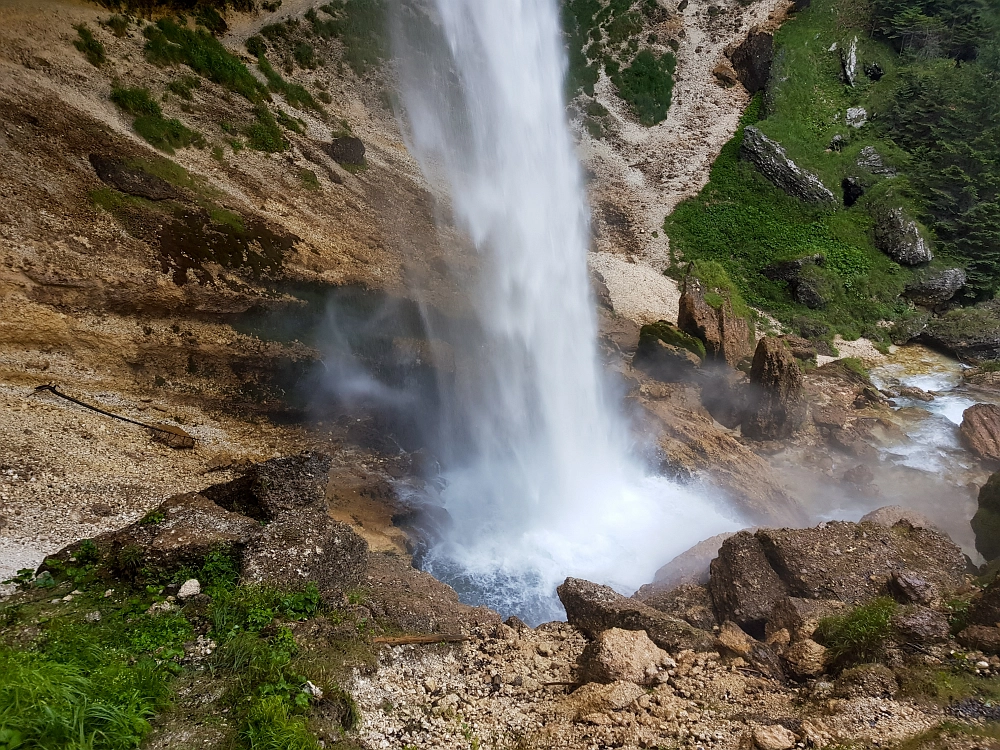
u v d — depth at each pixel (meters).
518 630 10.34
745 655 9.11
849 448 23.91
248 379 19.39
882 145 44.00
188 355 18.69
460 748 7.21
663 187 43.59
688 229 41.44
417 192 33.72
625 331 30.45
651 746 7.10
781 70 47.41
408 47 39.91
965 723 6.92
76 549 9.25
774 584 11.00
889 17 49.19
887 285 38.88
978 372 32.81
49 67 24.42
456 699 8.12
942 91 44.09
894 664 8.14
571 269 34.31
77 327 17.22
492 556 16.83
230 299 20.11
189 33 31.05
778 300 38.78
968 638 8.34
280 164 29.56
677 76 49.28
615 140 45.53
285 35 36.03
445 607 10.65
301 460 10.77
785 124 45.44
